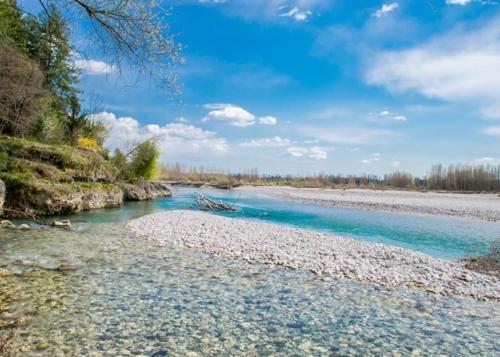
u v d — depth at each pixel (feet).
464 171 305.73
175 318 24.25
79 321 22.89
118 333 21.53
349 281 34.40
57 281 30.71
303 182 356.79
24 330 21.18
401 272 37.68
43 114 88.38
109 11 16.90
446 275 37.22
